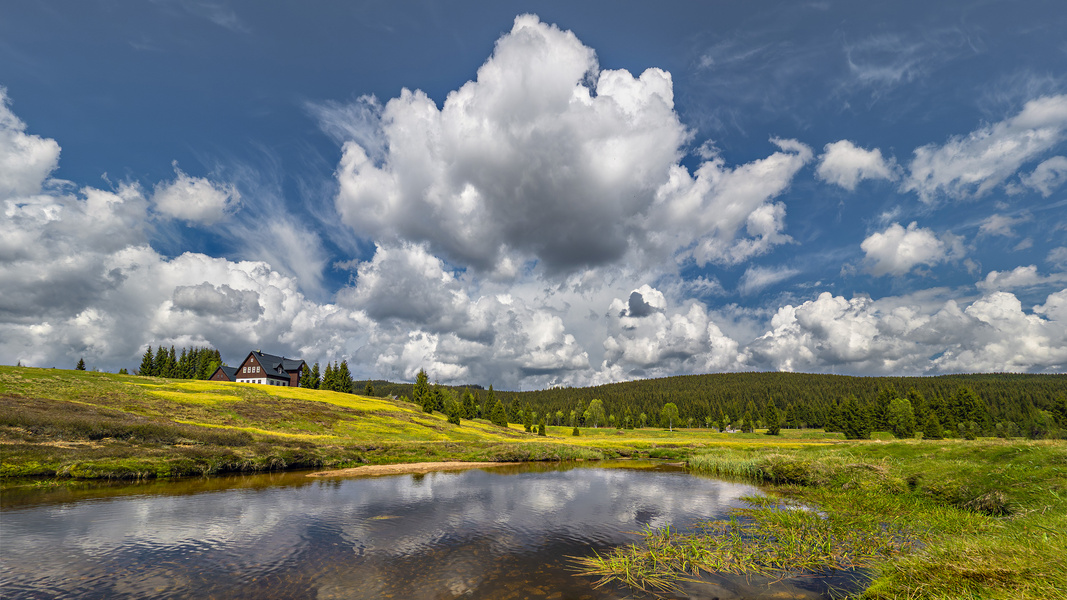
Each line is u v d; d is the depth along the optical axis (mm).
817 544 15266
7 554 13820
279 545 15273
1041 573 8930
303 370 141125
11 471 25656
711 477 35688
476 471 38906
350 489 27266
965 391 130250
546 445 59406
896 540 15562
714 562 13703
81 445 30922
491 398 145000
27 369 63625
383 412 81688
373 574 12711
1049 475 18312
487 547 15438
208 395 67938
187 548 14773
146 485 26953
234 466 33719
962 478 21250
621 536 17016
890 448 32188
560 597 11227
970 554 10742
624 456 58844
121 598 10852
